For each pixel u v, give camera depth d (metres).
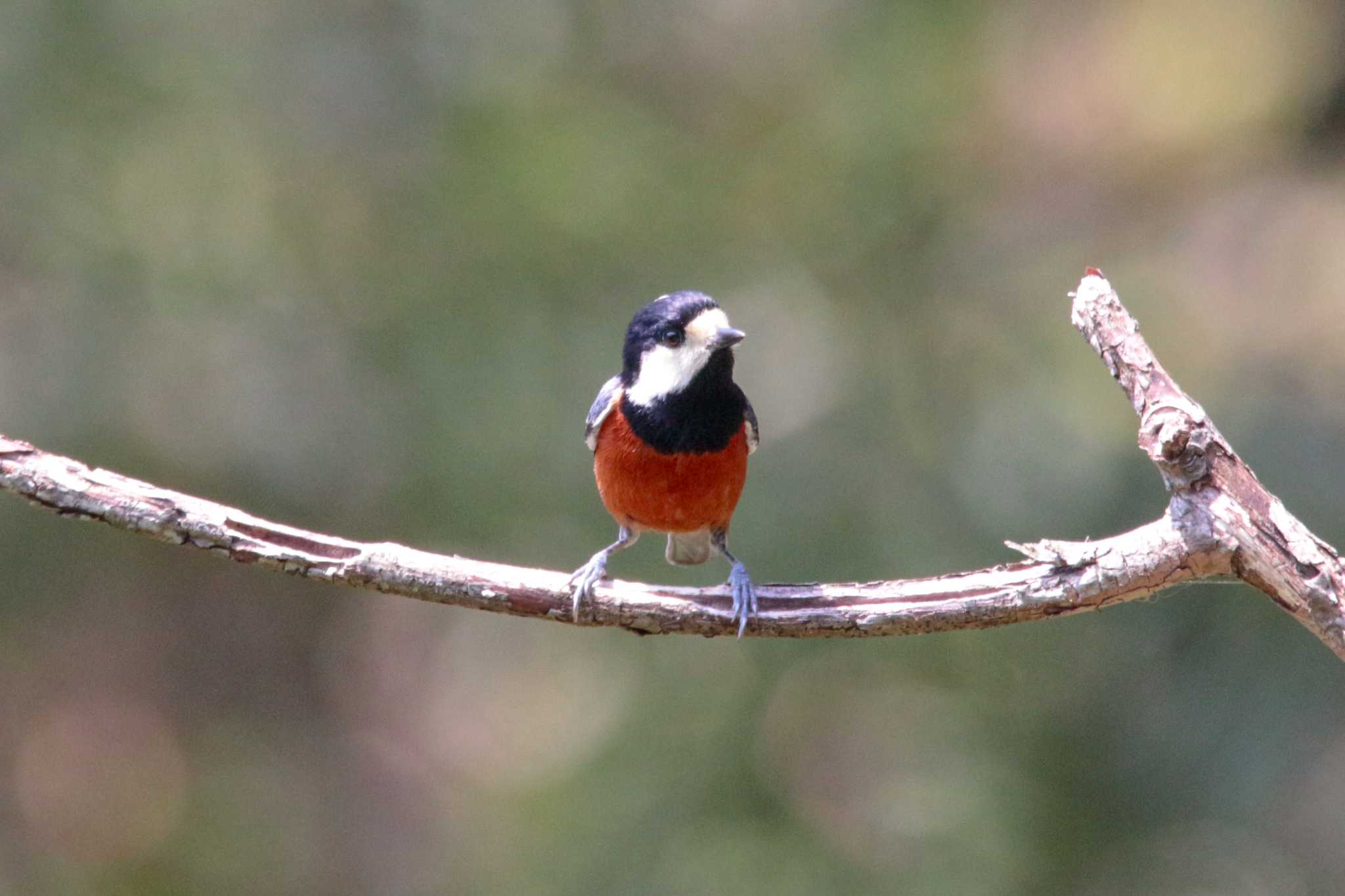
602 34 14.97
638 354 8.52
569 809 12.94
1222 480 6.20
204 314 13.85
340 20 14.33
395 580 6.76
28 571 15.09
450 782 18.89
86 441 13.57
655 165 14.51
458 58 14.46
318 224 14.16
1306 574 6.10
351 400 13.95
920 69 14.79
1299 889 11.99
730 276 14.27
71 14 13.31
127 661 17.58
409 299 13.95
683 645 13.52
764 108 15.14
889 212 14.66
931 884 12.29
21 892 16.38
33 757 17.23
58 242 13.54
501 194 13.87
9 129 13.26
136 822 17.00
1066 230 15.91
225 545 6.62
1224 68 16.98
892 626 6.76
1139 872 12.29
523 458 13.31
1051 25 16.94
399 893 17.50
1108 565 6.43
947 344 14.15
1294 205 16.16
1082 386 13.34
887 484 13.30
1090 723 12.75
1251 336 14.66
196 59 13.73
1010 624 6.71
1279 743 12.10
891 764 13.10
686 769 12.83
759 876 12.27
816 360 14.26
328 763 18.89
